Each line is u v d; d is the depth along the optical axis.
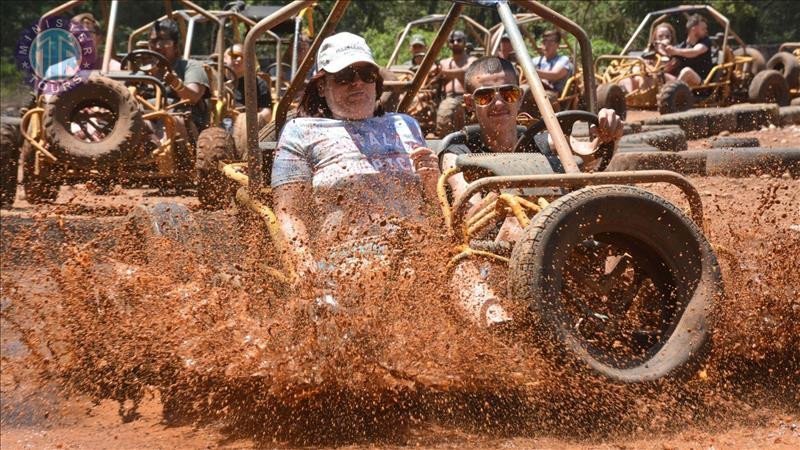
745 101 18.09
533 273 3.79
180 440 4.07
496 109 5.01
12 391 4.65
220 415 4.23
